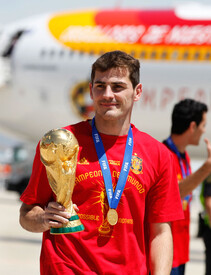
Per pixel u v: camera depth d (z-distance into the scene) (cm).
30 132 2062
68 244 258
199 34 1842
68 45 1934
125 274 259
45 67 1931
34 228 260
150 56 1845
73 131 275
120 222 260
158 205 275
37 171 262
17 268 830
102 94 262
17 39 1994
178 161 434
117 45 1880
